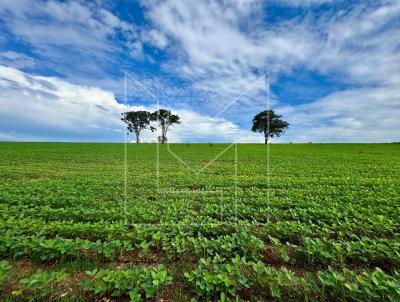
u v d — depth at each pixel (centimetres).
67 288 376
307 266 456
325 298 353
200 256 472
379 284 338
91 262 450
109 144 5153
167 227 576
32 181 1323
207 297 349
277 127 5547
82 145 4781
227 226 595
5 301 340
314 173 1688
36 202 813
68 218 674
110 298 356
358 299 325
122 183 1227
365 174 1581
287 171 1792
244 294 370
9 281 388
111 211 668
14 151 3403
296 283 346
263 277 372
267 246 527
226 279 345
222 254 465
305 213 665
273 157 3019
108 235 511
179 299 355
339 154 3412
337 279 346
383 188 1053
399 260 426
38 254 454
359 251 463
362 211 692
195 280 378
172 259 474
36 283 341
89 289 343
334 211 663
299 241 545
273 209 729
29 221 595
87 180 1301
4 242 464
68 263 439
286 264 465
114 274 357
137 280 360
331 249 458
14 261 449
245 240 479
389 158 2839
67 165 2212
